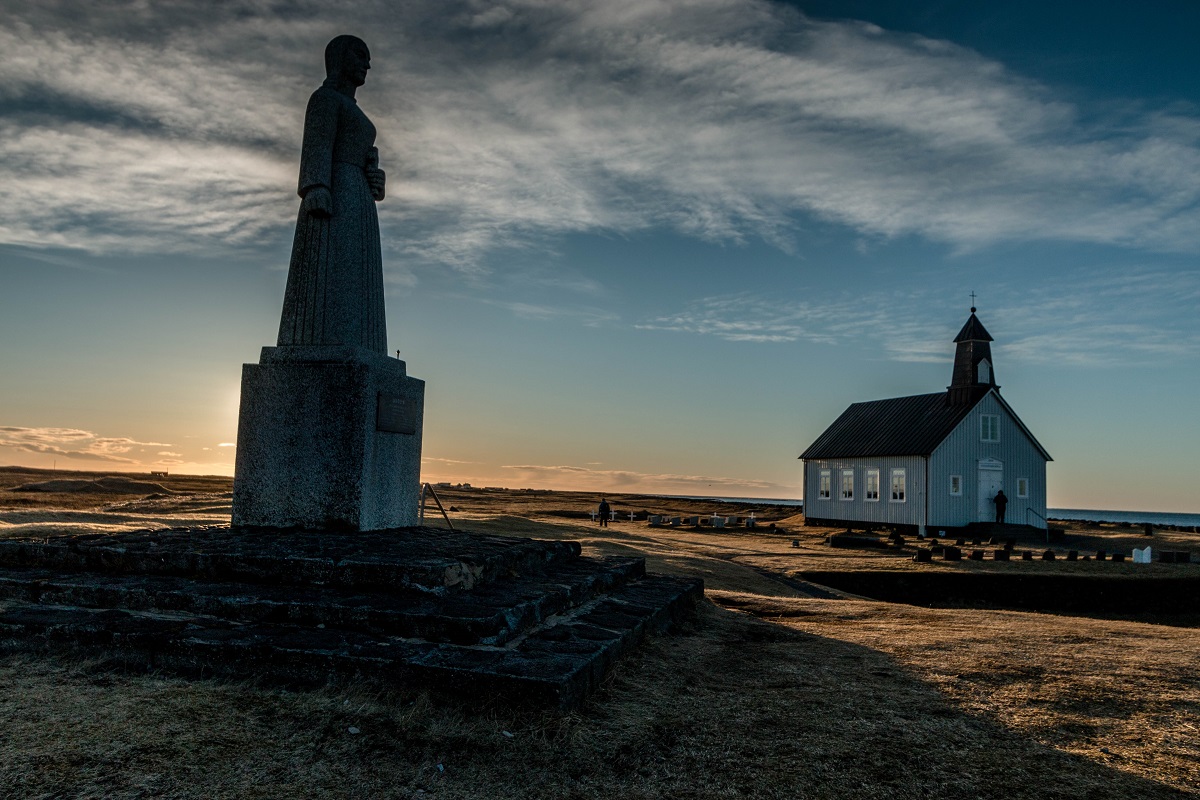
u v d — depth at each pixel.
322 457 9.70
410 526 10.84
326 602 6.93
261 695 5.68
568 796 4.65
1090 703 6.64
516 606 7.14
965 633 9.84
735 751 5.42
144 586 7.47
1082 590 25.08
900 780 5.05
